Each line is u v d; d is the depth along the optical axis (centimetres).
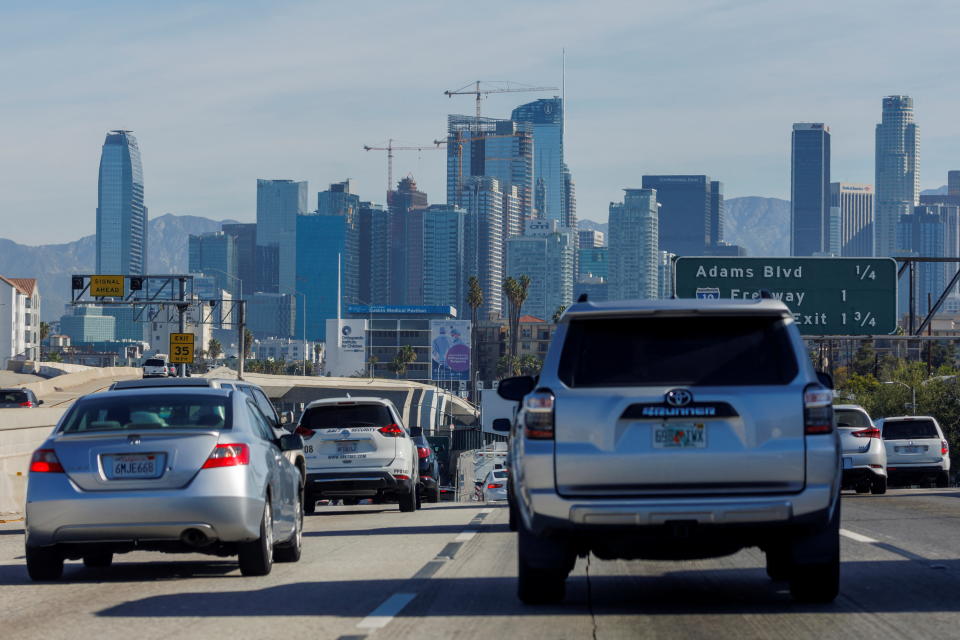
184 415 2714
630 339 2019
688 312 2011
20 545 3759
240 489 2602
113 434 2592
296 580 2661
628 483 1962
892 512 4569
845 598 2275
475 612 2158
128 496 2547
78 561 3244
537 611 2159
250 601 2333
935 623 1997
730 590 2405
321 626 2023
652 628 1969
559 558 2098
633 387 1983
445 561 3022
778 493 1959
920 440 7075
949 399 18925
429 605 2247
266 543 2725
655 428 1964
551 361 2034
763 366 1992
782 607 2172
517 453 2131
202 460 2589
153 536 2564
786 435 1961
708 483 1956
